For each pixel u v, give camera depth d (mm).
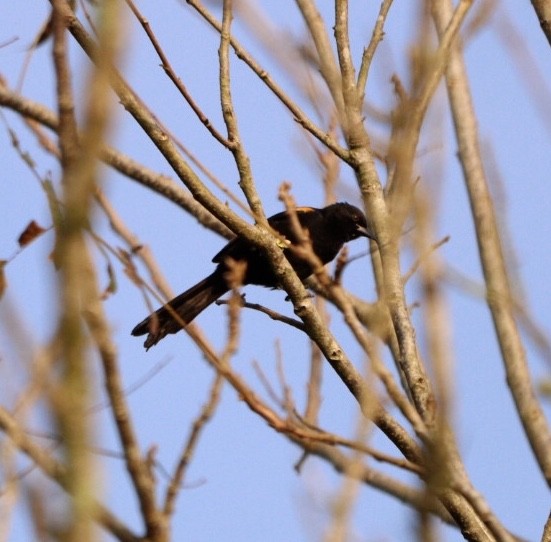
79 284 3928
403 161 8352
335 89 11469
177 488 10414
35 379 4613
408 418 7688
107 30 4215
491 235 12000
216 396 10633
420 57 8336
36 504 3895
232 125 10312
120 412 9781
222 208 10391
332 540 5195
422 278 6738
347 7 11195
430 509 5273
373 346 6492
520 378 11258
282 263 10539
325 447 12664
